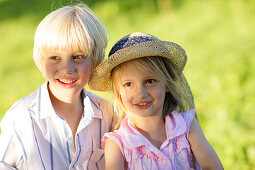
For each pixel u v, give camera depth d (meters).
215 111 3.85
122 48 2.17
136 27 7.89
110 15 8.79
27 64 7.15
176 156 2.19
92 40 2.15
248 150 3.19
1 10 10.40
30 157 2.25
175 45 2.16
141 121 2.22
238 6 7.50
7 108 4.91
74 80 2.14
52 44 2.09
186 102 2.32
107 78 2.30
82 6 2.36
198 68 5.05
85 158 2.35
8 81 6.28
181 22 7.58
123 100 2.18
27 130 2.24
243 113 3.74
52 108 2.24
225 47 5.64
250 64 4.76
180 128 2.22
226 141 3.33
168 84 2.21
